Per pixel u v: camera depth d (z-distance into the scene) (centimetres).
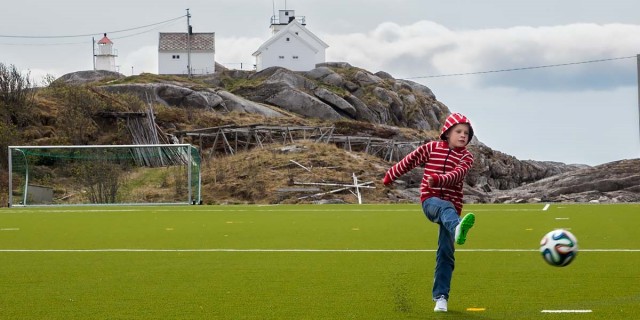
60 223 2436
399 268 1334
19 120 5928
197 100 7906
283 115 8438
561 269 1289
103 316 945
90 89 6744
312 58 11444
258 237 1905
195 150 4509
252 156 5253
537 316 912
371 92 9856
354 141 6406
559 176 5616
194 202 4272
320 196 4522
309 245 1708
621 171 5431
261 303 1020
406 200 4566
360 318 918
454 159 905
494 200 4844
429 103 10681
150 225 2327
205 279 1228
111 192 4450
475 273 1254
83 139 5938
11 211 3133
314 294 1084
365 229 2103
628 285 1128
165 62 11319
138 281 1212
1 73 6066
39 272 1320
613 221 2311
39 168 4988
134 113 6206
